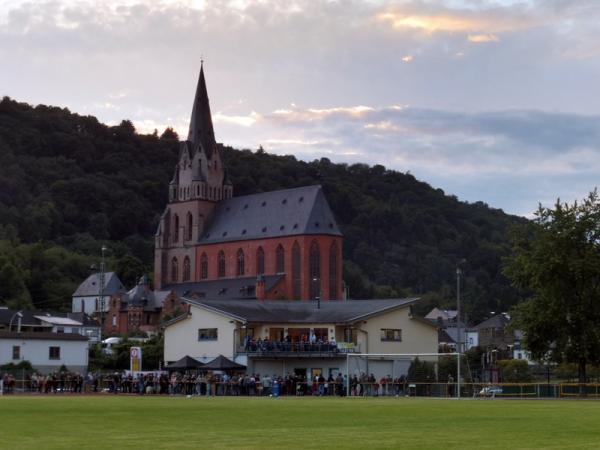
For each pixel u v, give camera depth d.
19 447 34.47
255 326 129.62
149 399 86.88
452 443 35.88
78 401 79.06
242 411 60.69
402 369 129.12
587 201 106.94
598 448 33.69
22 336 144.00
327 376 126.31
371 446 34.72
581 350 103.69
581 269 102.88
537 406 70.50
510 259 111.12
